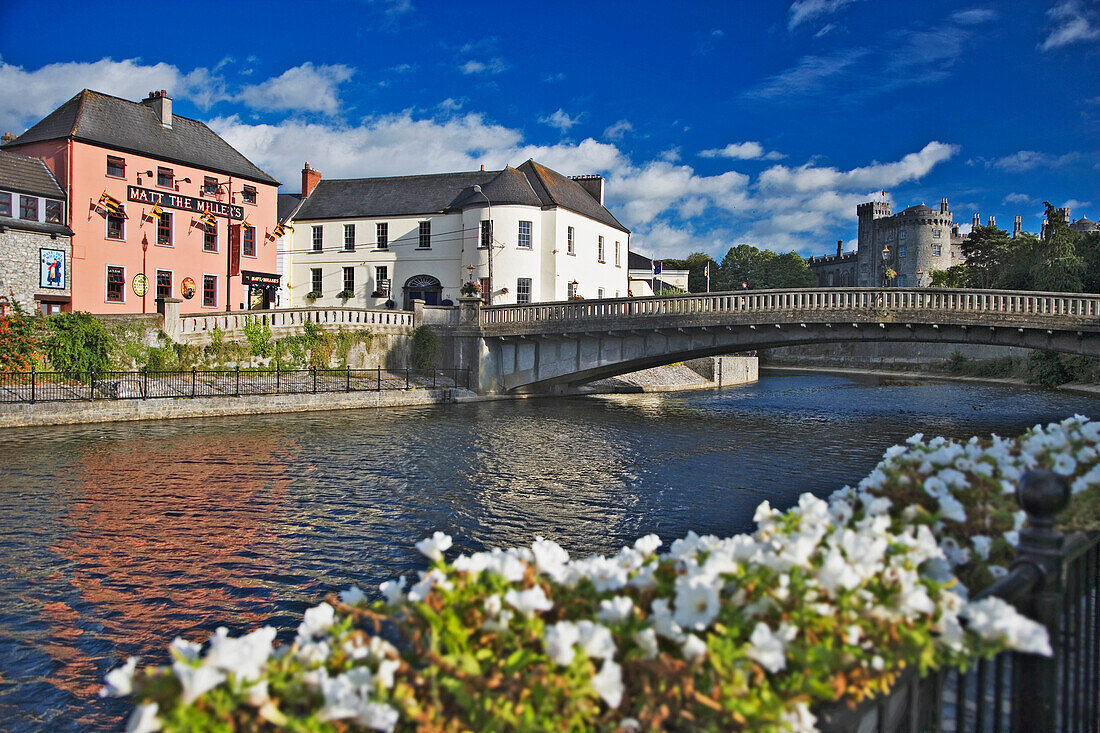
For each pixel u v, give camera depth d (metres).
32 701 8.05
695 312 34.94
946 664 3.06
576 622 3.01
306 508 16.12
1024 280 62.56
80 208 40.06
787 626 2.72
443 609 2.90
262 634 2.60
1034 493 3.35
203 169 46.25
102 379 31.17
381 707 2.39
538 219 51.34
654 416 34.78
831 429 30.39
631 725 2.53
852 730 2.84
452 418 32.72
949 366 73.31
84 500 16.41
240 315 36.94
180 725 2.15
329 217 55.91
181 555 12.83
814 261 142.88
